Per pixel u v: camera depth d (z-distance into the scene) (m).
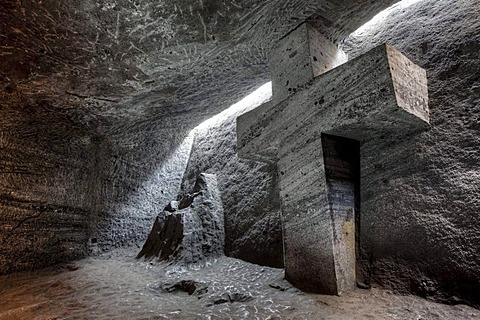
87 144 3.72
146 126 3.94
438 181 1.80
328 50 2.38
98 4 1.77
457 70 1.97
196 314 1.78
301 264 2.03
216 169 4.16
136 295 2.24
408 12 2.50
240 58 2.59
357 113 1.78
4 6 1.72
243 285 2.28
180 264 3.02
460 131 1.81
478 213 1.61
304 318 1.58
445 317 1.43
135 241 4.24
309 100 2.11
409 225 1.84
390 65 1.67
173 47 2.26
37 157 3.23
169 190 4.81
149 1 1.79
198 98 3.36
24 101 2.68
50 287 2.51
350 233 1.96
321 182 1.96
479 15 2.02
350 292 1.81
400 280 1.77
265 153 2.55
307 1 2.00
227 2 1.88
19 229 3.02
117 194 4.14
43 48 2.10
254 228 3.07
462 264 1.58
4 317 1.83
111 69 2.45
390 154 2.05
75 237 3.57
